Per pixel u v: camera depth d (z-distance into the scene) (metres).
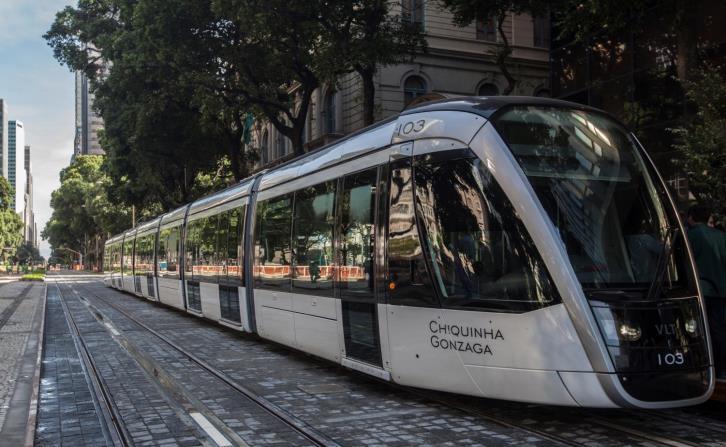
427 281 6.42
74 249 124.31
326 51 16.52
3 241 79.94
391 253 6.93
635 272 5.60
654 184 6.22
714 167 7.72
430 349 6.36
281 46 18.25
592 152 6.17
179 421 6.35
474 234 6.04
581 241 5.60
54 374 9.04
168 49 18.66
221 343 12.10
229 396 7.49
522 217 5.70
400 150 6.98
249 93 20.44
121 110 27.05
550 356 5.43
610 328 5.27
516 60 26.11
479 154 6.09
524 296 5.61
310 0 15.97
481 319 5.88
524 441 5.47
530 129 6.15
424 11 25.53
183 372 9.10
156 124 26.33
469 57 26.09
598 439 5.46
